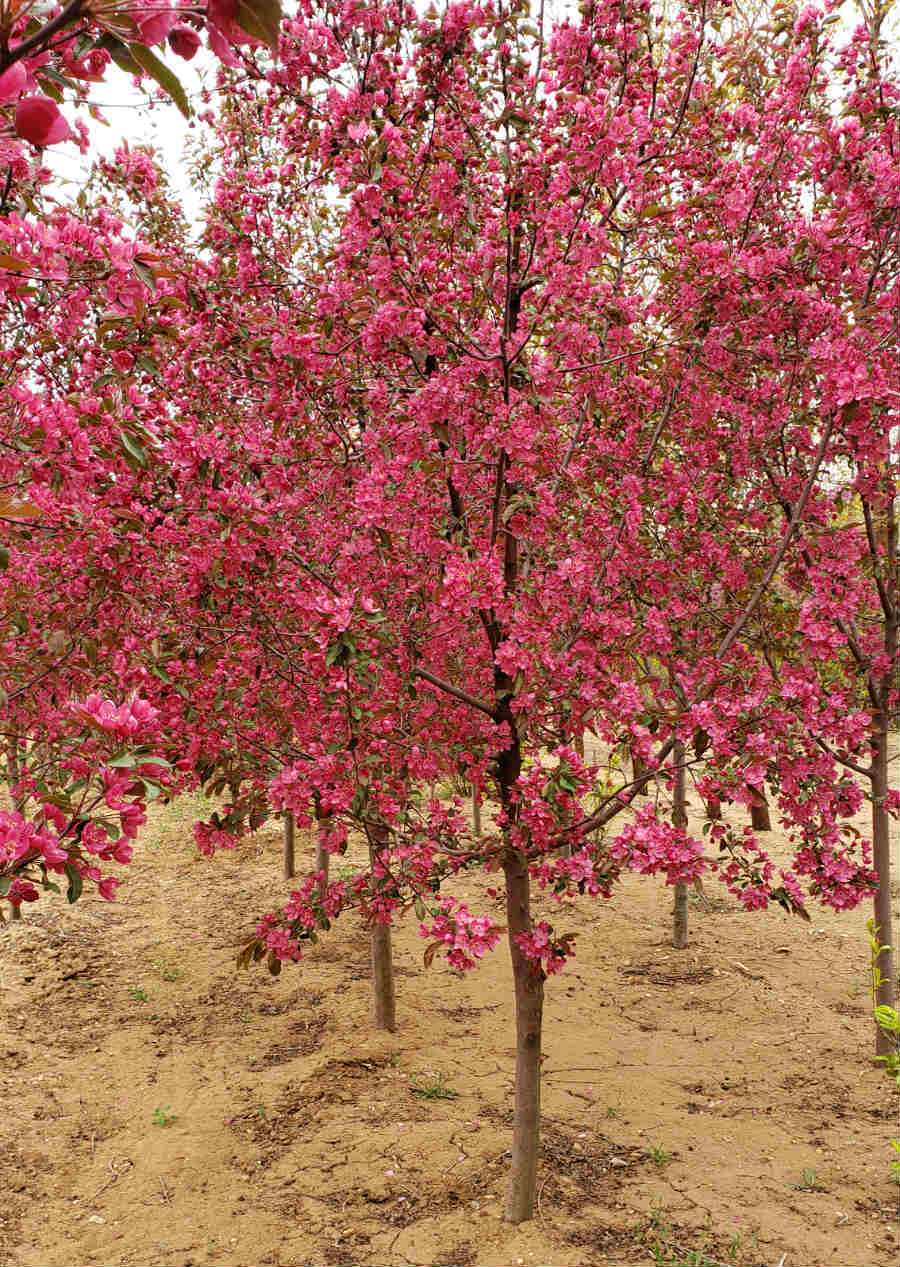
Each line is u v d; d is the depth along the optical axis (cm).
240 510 316
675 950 627
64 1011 522
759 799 305
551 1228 336
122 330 225
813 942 638
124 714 166
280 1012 530
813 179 401
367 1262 323
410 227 299
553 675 324
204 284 394
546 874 317
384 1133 405
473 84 303
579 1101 433
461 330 306
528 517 330
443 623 346
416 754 354
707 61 362
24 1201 356
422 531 318
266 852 821
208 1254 328
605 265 354
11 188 206
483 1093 441
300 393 369
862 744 468
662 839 303
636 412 397
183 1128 409
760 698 321
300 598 312
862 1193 360
